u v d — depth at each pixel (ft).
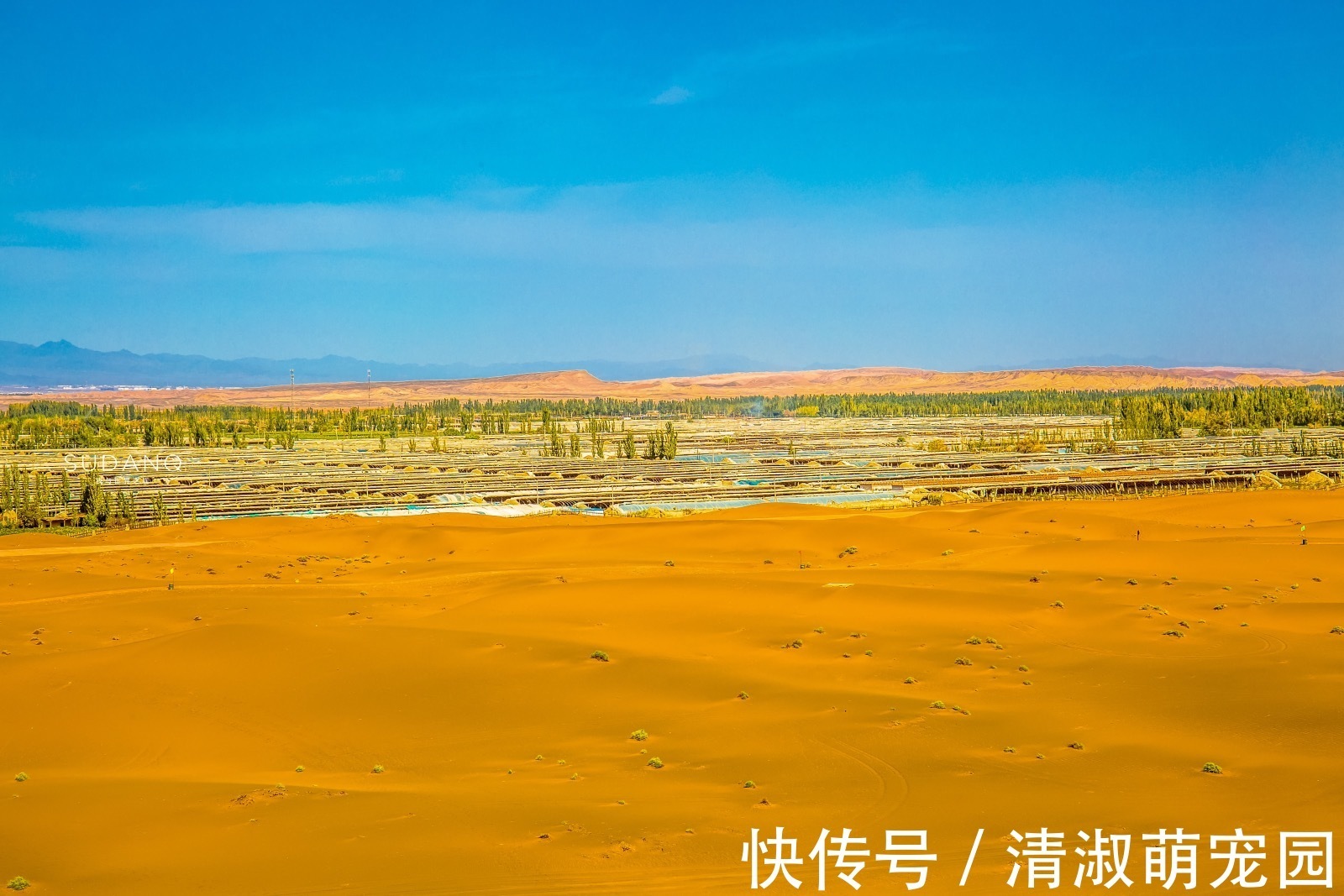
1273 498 373.20
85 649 176.14
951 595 201.57
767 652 167.12
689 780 102.58
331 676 148.05
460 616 197.88
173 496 525.34
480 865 77.82
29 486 511.81
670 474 623.77
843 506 431.43
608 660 156.15
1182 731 118.83
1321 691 131.44
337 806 93.04
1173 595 208.44
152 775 107.96
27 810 92.73
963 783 99.91
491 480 594.65
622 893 72.38
